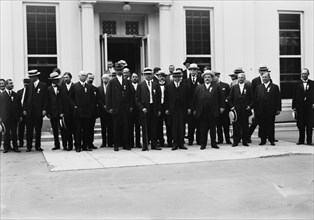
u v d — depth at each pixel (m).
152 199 7.16
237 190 7.66
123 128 11.98
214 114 11.88
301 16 18.44
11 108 12.09
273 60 17.98
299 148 11.86
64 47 15.72
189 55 17.00
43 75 15.64
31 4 15.46
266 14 17.88
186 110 12.05
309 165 9.68
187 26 17.00
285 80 18.27
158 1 16.03
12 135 12.16
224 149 11.84
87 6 15.41
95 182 8.30
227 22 17.33
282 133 15.75
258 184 8.05
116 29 16.56
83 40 15.50
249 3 17.52
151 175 8.78
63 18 15.69
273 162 10.02
